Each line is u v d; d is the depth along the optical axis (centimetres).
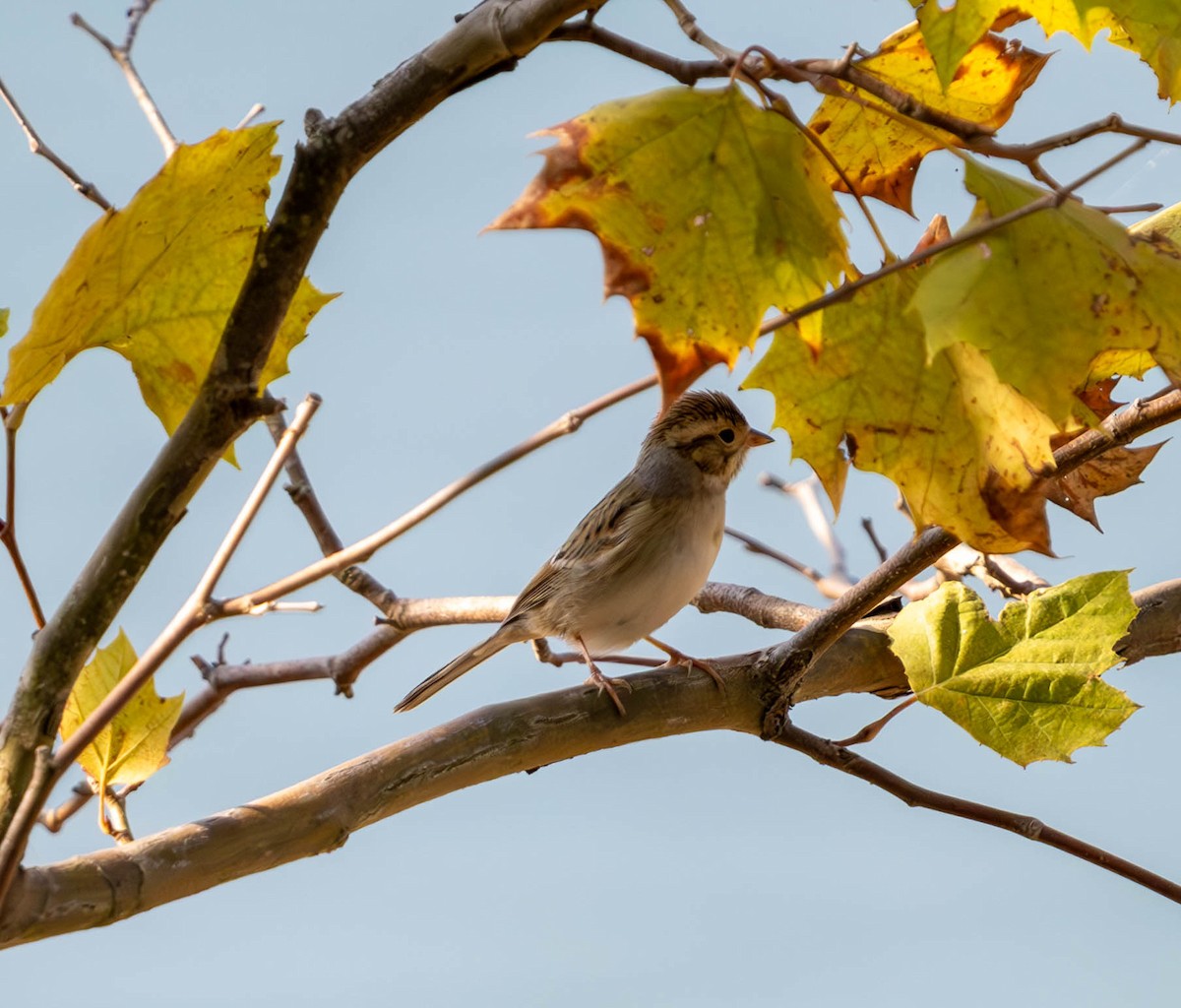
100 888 488
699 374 404
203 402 429
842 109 491
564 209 395
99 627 432
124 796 521
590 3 405
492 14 412
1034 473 449
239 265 473
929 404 461
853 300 457
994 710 624
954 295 376
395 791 577
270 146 442
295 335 532
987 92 488
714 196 400
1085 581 627
